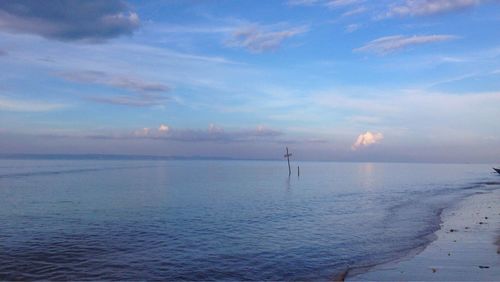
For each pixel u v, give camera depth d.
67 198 44.84
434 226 27.55
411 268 17.00
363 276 16.25
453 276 15.72
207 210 36.38
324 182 79.50
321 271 17.77
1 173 86.69
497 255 18.77
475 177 107.94
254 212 35.50
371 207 39.72
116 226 28.16
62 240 23.73
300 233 26.11
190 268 18.33
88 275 17.22
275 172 127.56
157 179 80.56
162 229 27.20
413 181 86.56
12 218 31.41
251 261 19.44
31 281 16.41
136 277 17.02
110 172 105.50
